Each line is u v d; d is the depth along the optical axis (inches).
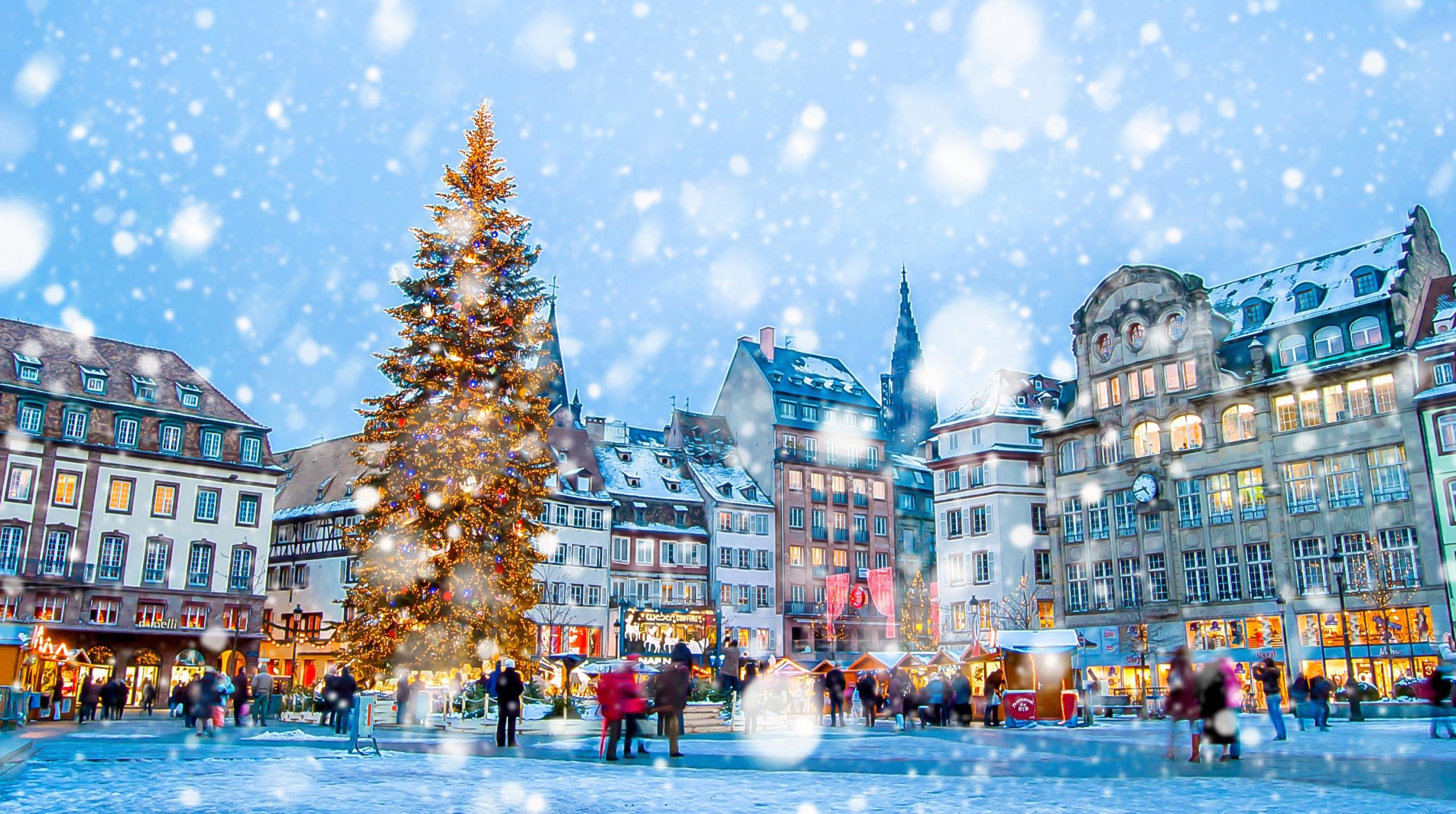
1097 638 2253.9
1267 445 2042.3
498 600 1333.7
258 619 2266.2
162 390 2255.2
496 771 587.8
